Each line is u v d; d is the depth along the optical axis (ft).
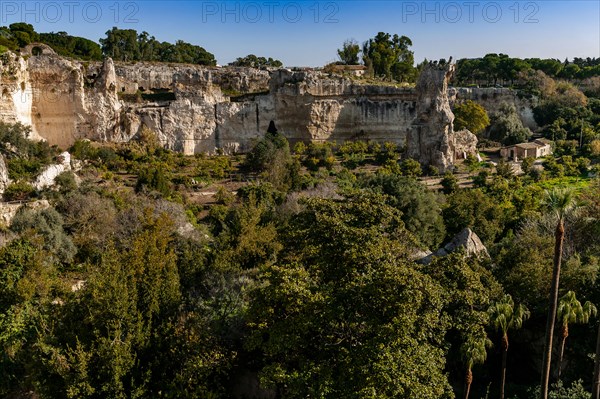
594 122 409.28
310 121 357.20
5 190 192.75
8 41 330.34
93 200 184.24
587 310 101.86
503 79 509.76
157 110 330.95
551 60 534.78
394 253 95.81
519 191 263.29
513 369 116.26
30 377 92.94
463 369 111.86
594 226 159.12
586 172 312.29
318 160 309.01
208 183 266.16
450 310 91.45
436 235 199.00
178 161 296.92
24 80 290.35
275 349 80.59
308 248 98.99
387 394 71.67
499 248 158.81
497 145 387.14
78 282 146.20
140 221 169.58
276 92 355.97
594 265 123.75
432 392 73.26
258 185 243.19
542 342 115.34
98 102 313.94
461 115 386.52
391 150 330.13
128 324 94.94
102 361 88.53
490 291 107.24
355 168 311.27
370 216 106.63
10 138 237.25
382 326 75.87
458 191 246.47
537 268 117.80
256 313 88.17
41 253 142.00
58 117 307.58
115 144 311.27
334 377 77.41
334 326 82.74
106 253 126.11
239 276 123.85
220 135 346.13
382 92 363.56
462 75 540.52
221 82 390.21
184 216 191.01
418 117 325.62
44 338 95.30
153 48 543.80
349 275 87.35
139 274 105.81
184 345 96.48
